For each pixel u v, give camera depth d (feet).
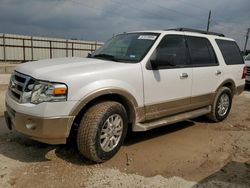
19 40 92.48
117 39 16.62
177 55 15.69
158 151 14.10
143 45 14.55
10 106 11.91
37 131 10.80
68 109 10.89
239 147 15.23
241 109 25.26
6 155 12.50
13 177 10.64
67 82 10.84
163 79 14.37
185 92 15.99
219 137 16.83
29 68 12.08
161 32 15.30
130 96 12.79
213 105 19.13
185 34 16.67
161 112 14.75
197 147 14.98
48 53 100.12
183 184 10.80
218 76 18.71
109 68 12.27
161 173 11.67
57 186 10.21
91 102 12.09
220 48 19.40
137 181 10.86
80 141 11.61
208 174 11.77
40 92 10.77
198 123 19.80
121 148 14.19
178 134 17.06
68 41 104.12
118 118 12.57
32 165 11.71
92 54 16.33
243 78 21.80
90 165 12.01
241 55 21.89
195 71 16.55
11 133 15.29
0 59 89.56
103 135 12.01
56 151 13.16
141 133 16.80
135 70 13.07
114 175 11.24
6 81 40.24
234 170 12.26
